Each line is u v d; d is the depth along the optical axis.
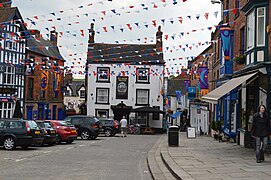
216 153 15.84
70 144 23.11
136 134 41.31
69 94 73.81
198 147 19.16
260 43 16.64
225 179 9.22
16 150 18.27
